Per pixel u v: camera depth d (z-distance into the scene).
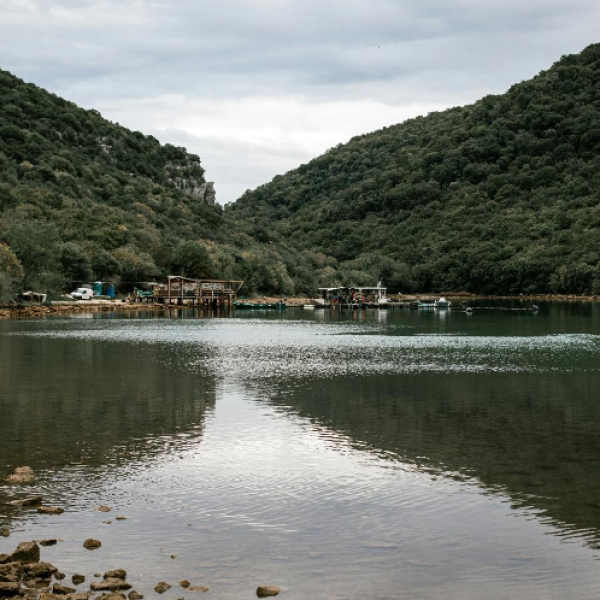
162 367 47.91
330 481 21.59
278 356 55.69
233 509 19.05
